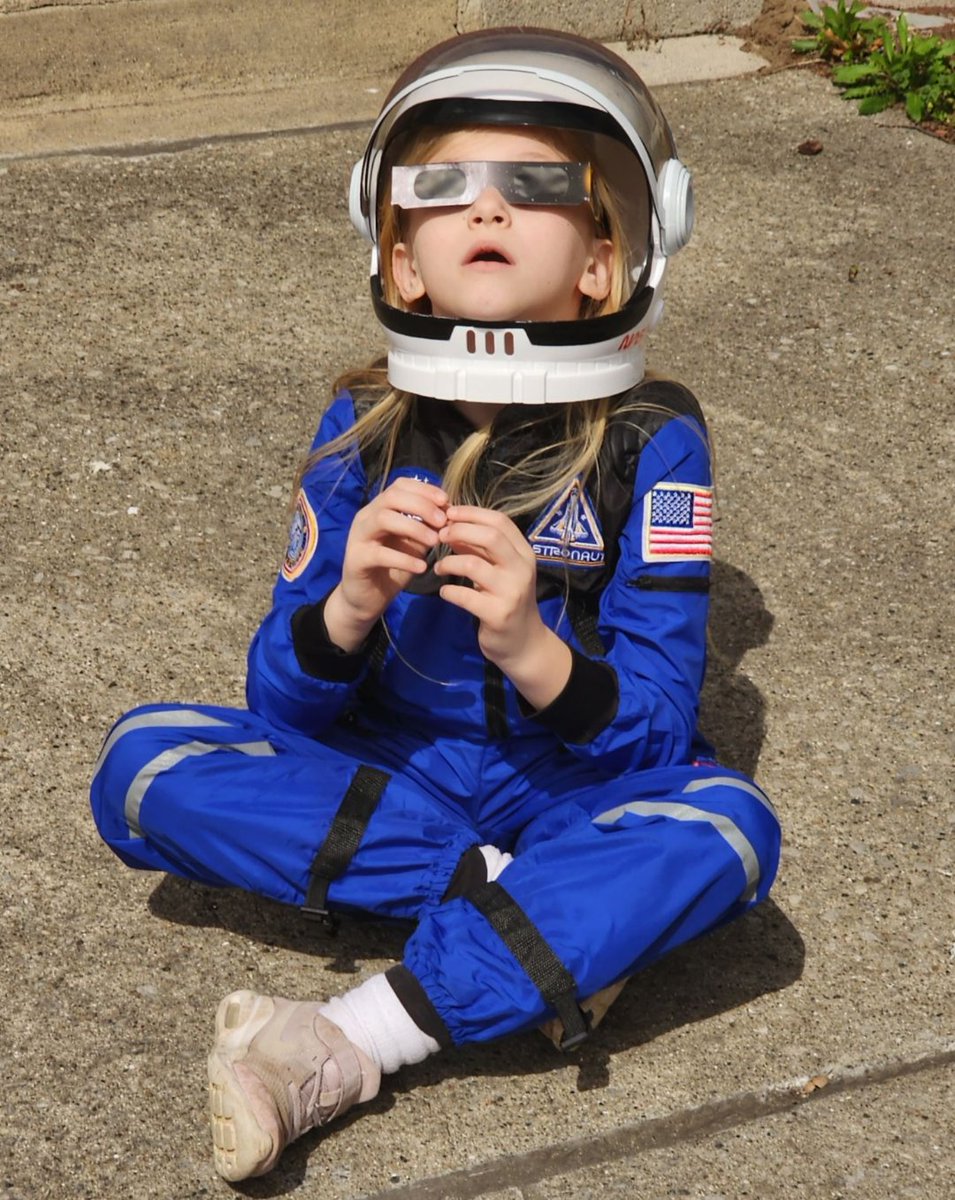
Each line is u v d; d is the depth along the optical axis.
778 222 5.20
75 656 3.29
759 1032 2.50
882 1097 2.41
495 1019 2.24
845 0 6.74
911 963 2.64
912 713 3.24
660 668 2.48
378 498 2.36
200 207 5.05
